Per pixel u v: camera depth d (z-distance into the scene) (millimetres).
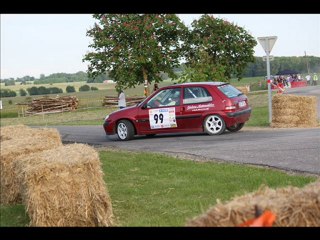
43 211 10188
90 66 63531
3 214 11984
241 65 64625
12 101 116375
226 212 5457
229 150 18906
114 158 18953
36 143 13945
